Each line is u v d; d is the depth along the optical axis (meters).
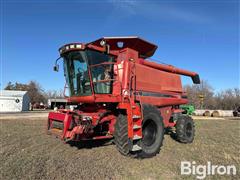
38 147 6.97
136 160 5.76
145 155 6.04
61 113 6.34
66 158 5.70
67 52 6.88
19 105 45.41
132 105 6.07
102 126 6.87
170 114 8.84
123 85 6.66
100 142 7.79
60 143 7.66
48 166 4.99
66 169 4.82
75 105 7.68
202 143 8.58
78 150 6.62
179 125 8.50
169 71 9.15
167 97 8.49
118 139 5.90
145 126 6.42
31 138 8.66
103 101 6.42
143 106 6.39
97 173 4.63
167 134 10.44
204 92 66.88
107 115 6.66
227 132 12.71
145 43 7.36
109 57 7.00
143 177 4.56
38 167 4.91
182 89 9.72
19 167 4.88
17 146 7.08
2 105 44.62
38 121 17.03
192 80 11.19
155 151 6.33
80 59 6.66
